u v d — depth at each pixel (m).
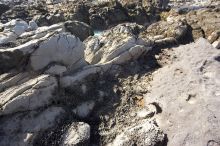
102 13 30.66
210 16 20.55
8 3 34.94
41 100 11.93
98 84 13.55
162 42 16.53
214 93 12.11
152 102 12.51
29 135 11.11
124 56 14.58
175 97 12.32
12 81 12.16
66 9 31.05
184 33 17.72
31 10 30.45
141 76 14.20
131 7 31.66
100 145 11.34
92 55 14.91
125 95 13.17
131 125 11.77
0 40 14.95
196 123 11.02
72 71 13.40
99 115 12.37
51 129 11.52
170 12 29.19
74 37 13.48
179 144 10.59
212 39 17.20
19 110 11.57
